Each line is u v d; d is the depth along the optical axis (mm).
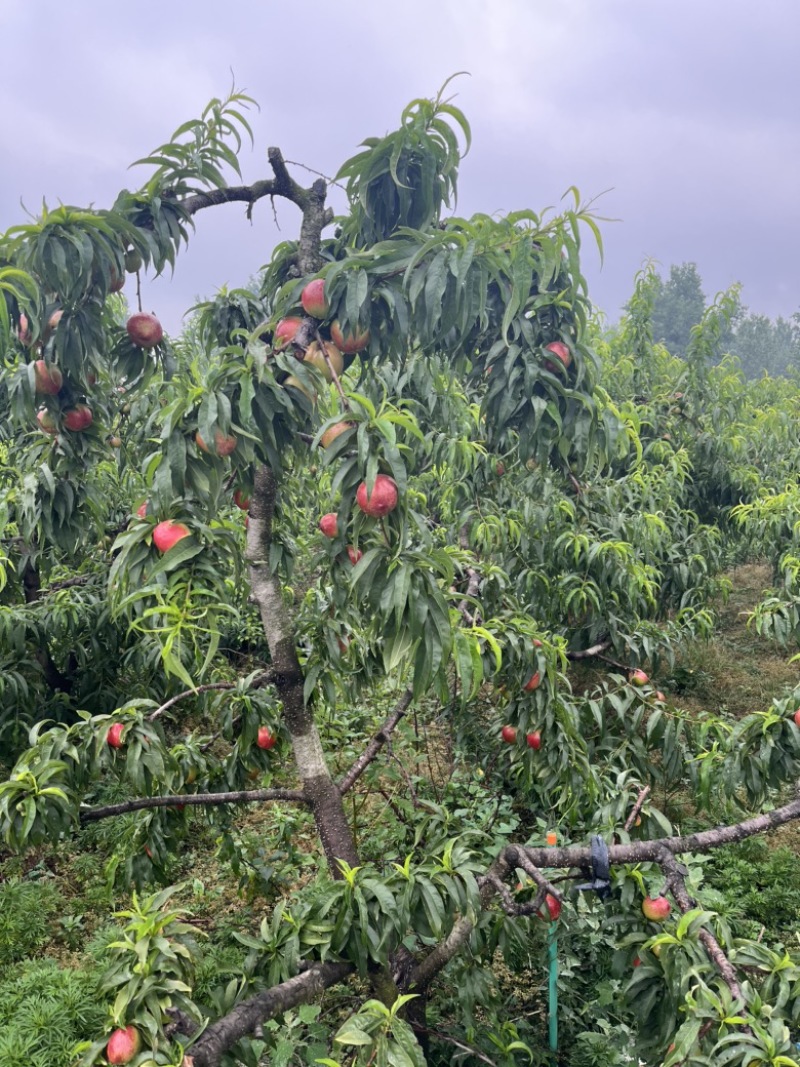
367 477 1633
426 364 3182
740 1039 1423
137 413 4520
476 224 2033
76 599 4473
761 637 7746
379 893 1939
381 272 2033
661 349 8703
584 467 2514
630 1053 2320
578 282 2133
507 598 3340
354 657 2766
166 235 2215
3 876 4363
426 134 2068
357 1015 1721
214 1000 1963
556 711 2766
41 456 3346
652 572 4773
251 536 2352
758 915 3768
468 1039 2602
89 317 2301
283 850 4410
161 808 2816
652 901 1988
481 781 4688
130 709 2148
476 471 4672
